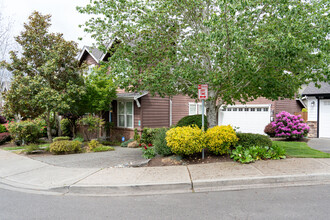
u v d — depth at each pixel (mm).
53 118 14000
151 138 11266
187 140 6453
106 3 7258
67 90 11102
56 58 11047
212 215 3637
